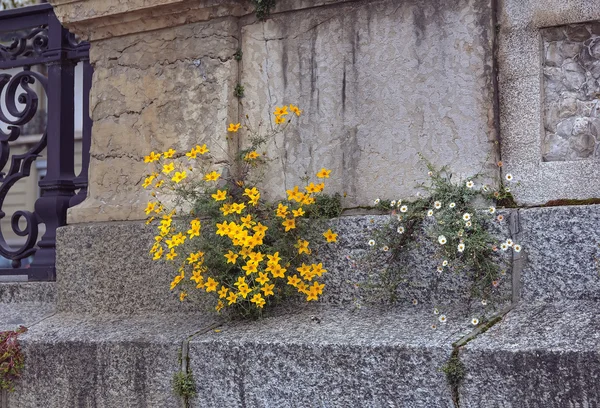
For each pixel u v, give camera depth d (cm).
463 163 346
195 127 400
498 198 335
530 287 319
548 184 331
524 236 322
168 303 389
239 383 325
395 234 343
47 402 373
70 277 418
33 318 424
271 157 386
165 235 361
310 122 379
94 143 430
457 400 283
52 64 489
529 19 339
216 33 397
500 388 274
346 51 372
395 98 361
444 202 338
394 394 295
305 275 347
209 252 355
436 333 302
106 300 407
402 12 361
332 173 372
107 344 357
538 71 337
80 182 480
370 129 365
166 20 408
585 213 312
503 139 342
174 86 408
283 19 387
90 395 361
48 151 486
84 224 423
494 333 292
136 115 418
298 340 316
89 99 452
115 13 413
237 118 396
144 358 347
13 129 500
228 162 390
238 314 362
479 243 320
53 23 488
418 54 357
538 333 284
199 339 338
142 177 413
